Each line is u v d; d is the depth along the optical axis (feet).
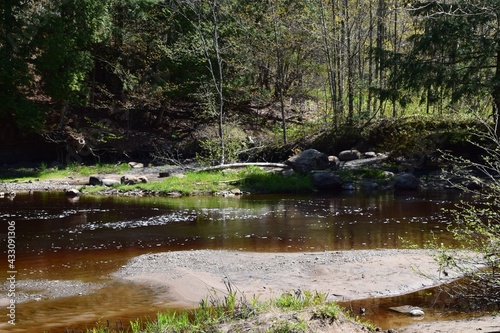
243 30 111.65
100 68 122.21
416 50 85.15
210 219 55.42
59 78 100.94
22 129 104.58
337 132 97.25
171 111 125.18
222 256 39.34
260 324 21.22
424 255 38.58
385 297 30.73
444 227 49.24
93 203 67.62
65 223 53.88
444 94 86.69
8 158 106.93
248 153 100.53
